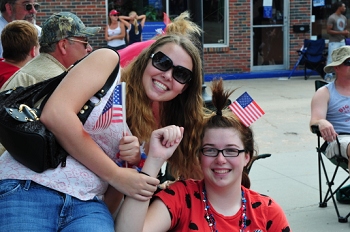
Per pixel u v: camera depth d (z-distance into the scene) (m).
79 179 2.18
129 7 13.10
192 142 2.64
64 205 2.14
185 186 2.61
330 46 13.64
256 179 5.94
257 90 12.12
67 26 3.37
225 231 2.52
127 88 2.48
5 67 3.89
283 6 14.65
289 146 7.39
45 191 2.14
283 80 13.70
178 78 2.45
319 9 14.71
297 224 4.68
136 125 2.47
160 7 13.39
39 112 2.17
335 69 5.07
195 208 2.55
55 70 3.36
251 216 2.56
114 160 2.38
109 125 2.27
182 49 2.46
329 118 5.13
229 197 2.56
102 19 12.80
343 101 5.05
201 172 2.75
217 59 14.18
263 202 2.60
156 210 2.48
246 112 2.57
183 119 2.64
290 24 14.65
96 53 2.29
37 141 2.07
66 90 2.17
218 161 2.50
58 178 2.16
